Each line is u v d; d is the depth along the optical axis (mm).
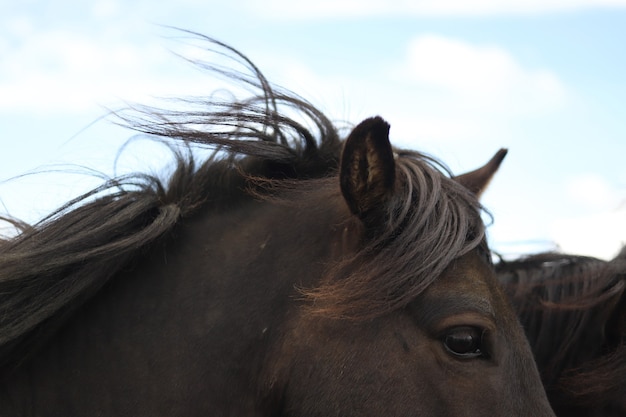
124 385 2482
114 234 2609
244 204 2787
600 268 3801
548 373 3686
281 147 2857
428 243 2432
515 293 3789
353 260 2484
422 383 2359
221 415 2479
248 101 2898
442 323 2373
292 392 2451
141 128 2711
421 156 2826
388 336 2414
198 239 2695
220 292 2568
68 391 2494
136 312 2572
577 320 3684
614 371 3531
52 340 2564
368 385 2383
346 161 2410
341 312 2426
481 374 2363
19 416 2480
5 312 2473
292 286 2535
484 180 2980
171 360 2500
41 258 2492
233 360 2502
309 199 2730
